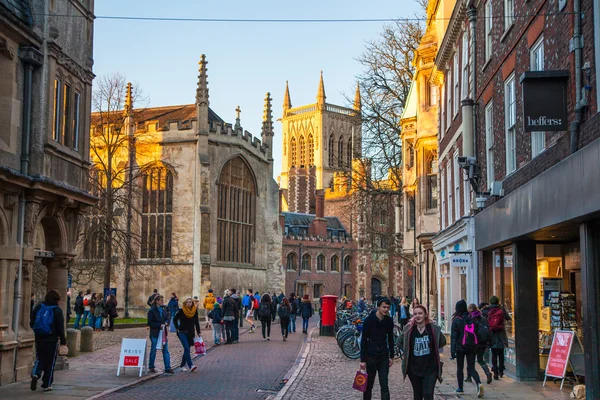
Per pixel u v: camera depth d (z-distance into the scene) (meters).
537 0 14.34
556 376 14.41
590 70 11.30
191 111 62.34
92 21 20.50
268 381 16.56
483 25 20.62
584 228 11.75
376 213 43.00
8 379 15.27
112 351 23.73
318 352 23.80
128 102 46.88
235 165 59.94
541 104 12.33
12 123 15.87
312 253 90.69
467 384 15.50
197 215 54.88
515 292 16.17
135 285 55.50
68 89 19.09
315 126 134.00
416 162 33.09
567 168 11.78
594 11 11.13
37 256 17.92
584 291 11.74
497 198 18.16
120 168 52.44
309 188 122.19
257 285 62.88
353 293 94.25
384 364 11.12
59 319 14.34
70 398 13.37
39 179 16.12
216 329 27.48
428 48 32.03
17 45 16.11
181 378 16.98
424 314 10.55
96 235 43.53
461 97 23.97
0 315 15.15
